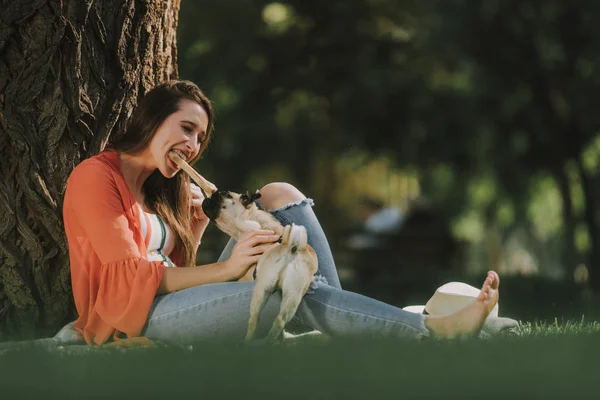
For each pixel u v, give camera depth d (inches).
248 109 989.2
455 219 1333.7
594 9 901.2
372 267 895.1
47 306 245.4
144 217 226.8
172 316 206.1
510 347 162.7
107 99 258.5
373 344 170.1
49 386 124.3
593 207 964.0
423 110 948.0
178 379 128.3
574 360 144.9
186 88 227.8
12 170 243.9
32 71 245.4
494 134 968.3
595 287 570.9
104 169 220.1
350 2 954.1
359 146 981.2
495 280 197.0
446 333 198.5
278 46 960.3
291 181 1160.2
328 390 117.1
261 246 206.1
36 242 244.5
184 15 961.5
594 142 979.9
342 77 957.2
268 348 168.7
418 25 951.0
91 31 255.1
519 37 922.1
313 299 202.2
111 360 153.6
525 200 1111.6
